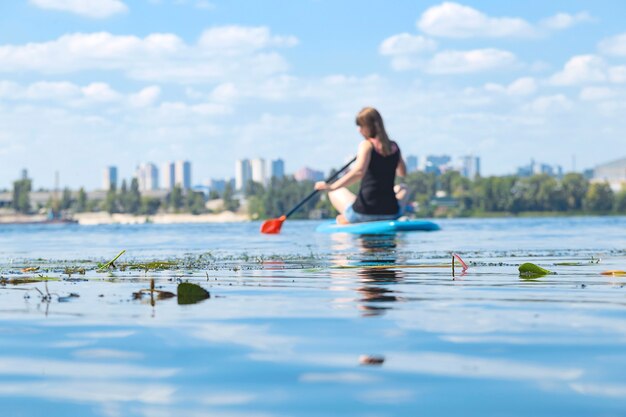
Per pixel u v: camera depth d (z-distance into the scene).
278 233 13.55
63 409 1.72
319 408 1.70
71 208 162.12
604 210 139.88
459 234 12.34
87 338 2.52
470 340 2.40
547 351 2.22
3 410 1.72
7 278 4.80
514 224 26.22
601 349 2.24
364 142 11.89
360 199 12.12
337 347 2.32
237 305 3.28
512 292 3.70
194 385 1.91
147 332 2.62
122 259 6.98
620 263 5.79
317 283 4.24
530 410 1.66
